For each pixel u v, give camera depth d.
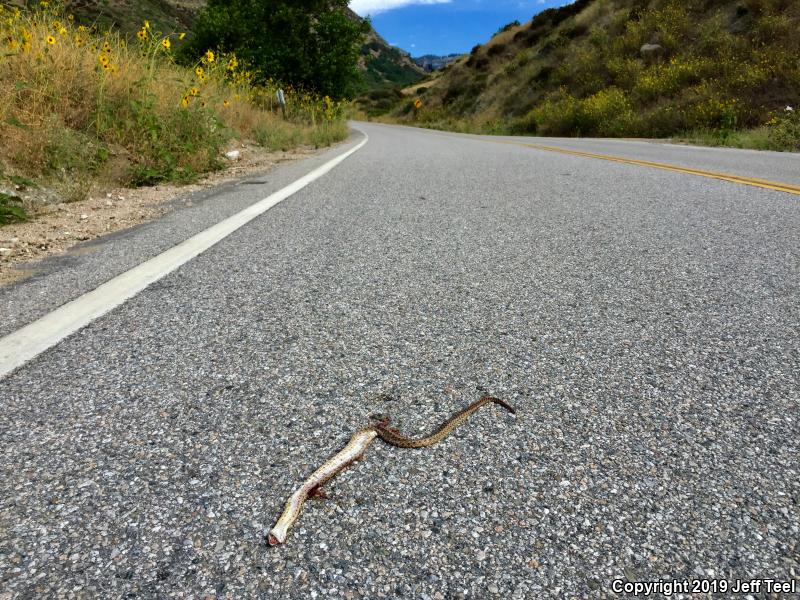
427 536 1.09
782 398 1.56
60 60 6.13
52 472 1.26
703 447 1.35
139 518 1.13
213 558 1.03
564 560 1.03
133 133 6.62
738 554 1.04
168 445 1.36
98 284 2.60
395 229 3.69
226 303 2.34
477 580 0.99
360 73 19.42
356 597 0.95
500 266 2.85
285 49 17.41
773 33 17.05
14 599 0.94
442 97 41.78
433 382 1.67
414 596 0.96
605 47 24.58
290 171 7.12
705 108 14.91
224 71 11.62
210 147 7.47
